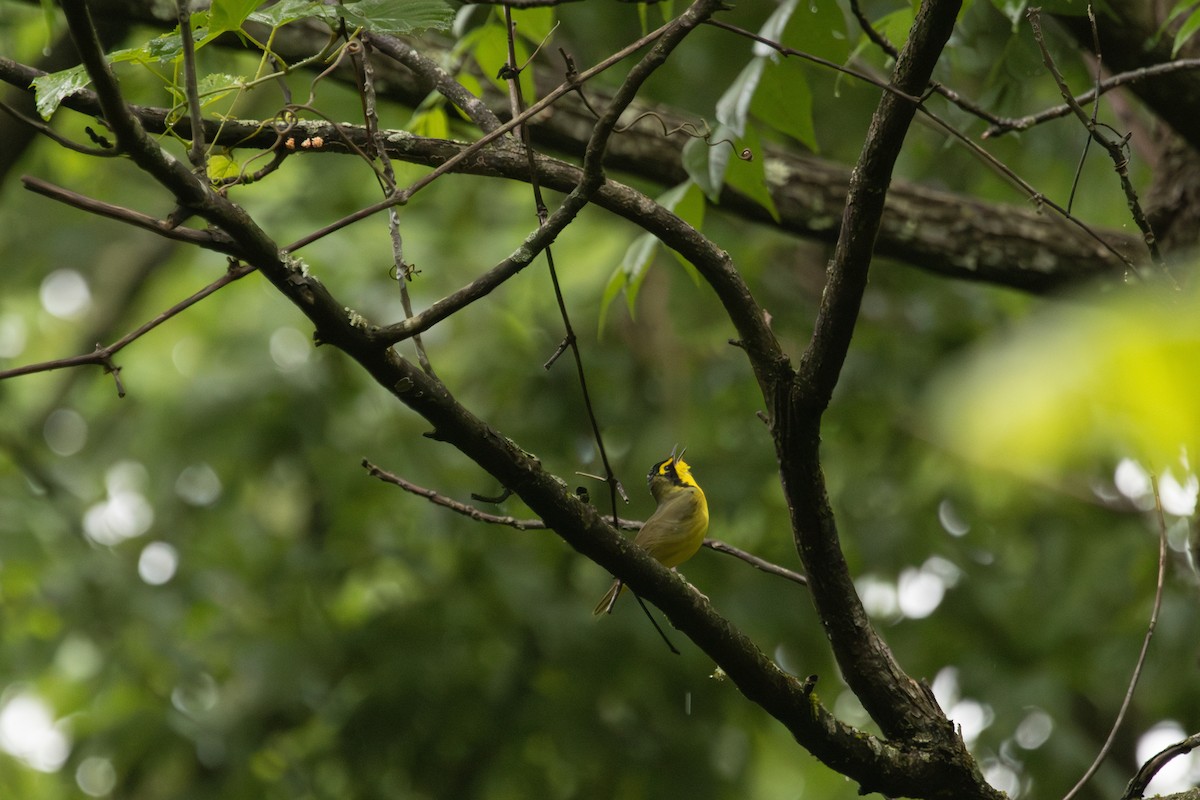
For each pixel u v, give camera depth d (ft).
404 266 14.19
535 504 13.32
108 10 21.83
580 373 13.80
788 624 37.65
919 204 23.39
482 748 37.45
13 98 27.37
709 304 38.68
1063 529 39.52
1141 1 20.65
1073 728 38.63
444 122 21.76
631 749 36.99
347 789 38.24
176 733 38.04
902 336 39.37
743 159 16.55
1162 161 23.48
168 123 13.23
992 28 24.76
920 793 15.06
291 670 38.96
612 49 34.63
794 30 18.60
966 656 39.52
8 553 38.45
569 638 37.29
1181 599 37.55
